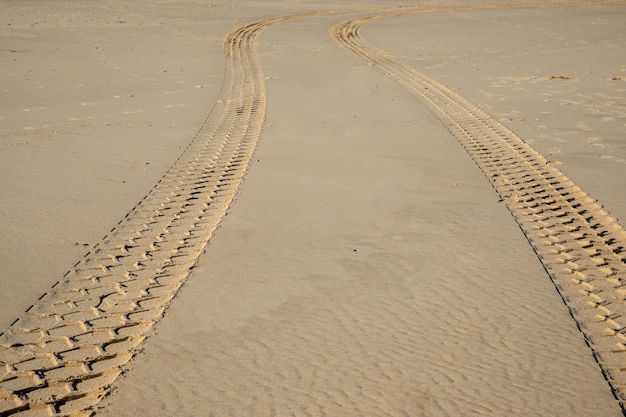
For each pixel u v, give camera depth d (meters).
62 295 5.29
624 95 13.14
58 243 6.26
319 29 25.08
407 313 5.01
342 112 12.07
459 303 5.17
